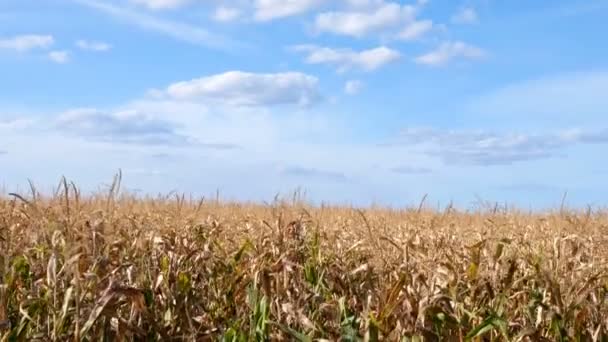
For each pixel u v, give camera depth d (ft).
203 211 52.95
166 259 25.43
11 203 29.91
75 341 18.39
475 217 49.98
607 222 49.49
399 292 21.26
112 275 21.03
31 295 21.12
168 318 23.02
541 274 24.26
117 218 32.01
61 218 23.49
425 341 20.68
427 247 31.04
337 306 22.35
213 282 26.63
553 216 51.19
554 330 22.59
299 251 27.66
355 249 32.35
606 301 24.67
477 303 23.03
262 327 21.94
